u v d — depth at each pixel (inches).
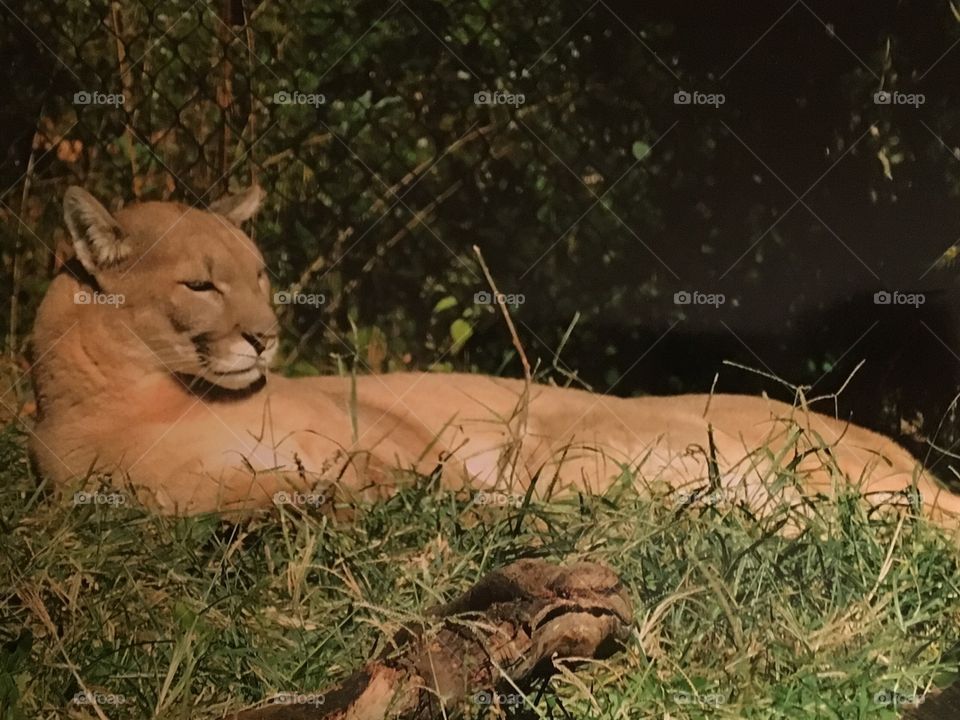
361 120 203.2
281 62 203.2
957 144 181.2
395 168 203.9
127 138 202.2
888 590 135.4
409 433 170.2
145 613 133.1
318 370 200.8
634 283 199.2
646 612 127.3
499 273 202.5
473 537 142.6
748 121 191.5
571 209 200.1
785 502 147.8
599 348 200.7
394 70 201.6
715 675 122.9
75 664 125.1
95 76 202.1
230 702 120.6
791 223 191.2
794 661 124.0
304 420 161.2
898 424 187.0
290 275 203.6
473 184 202.7
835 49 185.0
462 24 199.0
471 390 175.9
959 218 182.1
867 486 159.6
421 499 152.5
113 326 157.9
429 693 109.6
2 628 133.6
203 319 157.6
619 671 121.0
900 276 186.4
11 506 153.3
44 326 160.6
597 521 143.8
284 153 203.8
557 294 201.5
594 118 197.8
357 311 205.0
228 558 140.3
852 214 187.8
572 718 113.3
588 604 110.0
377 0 200.5
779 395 193.3
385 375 177.9
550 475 168.1
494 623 110.1
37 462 159.8
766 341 194.9
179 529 146.0
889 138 184.2
